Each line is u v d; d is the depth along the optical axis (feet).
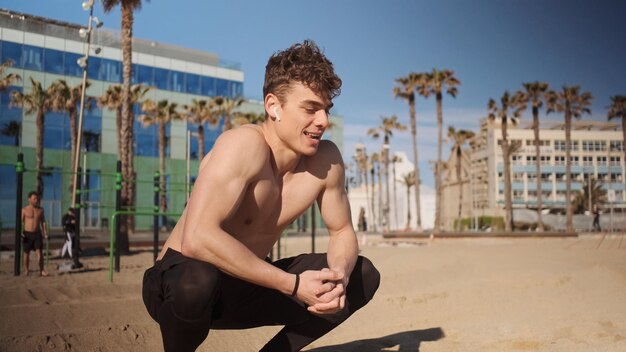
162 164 115.14
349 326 15.34
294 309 7.81
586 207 217.36
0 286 21.79
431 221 261.44
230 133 6.91
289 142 7.04
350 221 8.22
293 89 6.83
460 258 39.93
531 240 91.50
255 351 12.16
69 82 116.78
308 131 6.95
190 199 6.66
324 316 7.89
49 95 98.17
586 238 96.63
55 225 113.80
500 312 16.40
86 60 49.34
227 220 6.66
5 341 10.89
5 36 109.19
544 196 242.58
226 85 144.15
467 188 250.57
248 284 7.60
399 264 35.04
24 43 111.65
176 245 7.11
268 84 7.07
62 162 116.16
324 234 119.65
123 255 50.90
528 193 241.35
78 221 35.58
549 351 10.90
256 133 6.99
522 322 14.39
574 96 134.10
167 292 6.28
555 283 22.66
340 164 8.04
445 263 34.32
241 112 133.39
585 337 12.17
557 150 246.06
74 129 101.04
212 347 12.14
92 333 11.96
